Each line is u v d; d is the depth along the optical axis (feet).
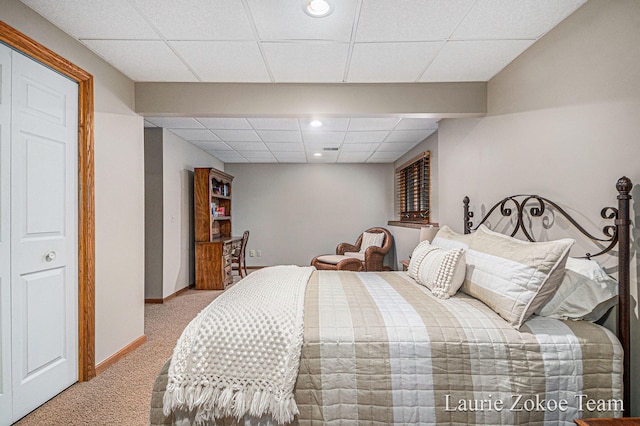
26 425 5.85
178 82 9.28
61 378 6.88
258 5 5.80
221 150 18.52
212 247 16.84
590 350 4.55
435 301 5.80
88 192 7.37
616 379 4.49
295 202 22.77
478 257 6.09
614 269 5.03
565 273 5.17
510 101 7.97
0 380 5.63
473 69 8.38
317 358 4.48
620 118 4.92
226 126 13.58
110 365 8.11
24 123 6.01
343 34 6.77
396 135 15.05
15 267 5.87
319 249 22.80
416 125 13.30
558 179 6.26
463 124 10.55
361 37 6.88
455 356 4.52
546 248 4.94
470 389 4.45
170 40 7.04
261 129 14.07
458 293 6.41
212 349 4.45
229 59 7.91
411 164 17.94
